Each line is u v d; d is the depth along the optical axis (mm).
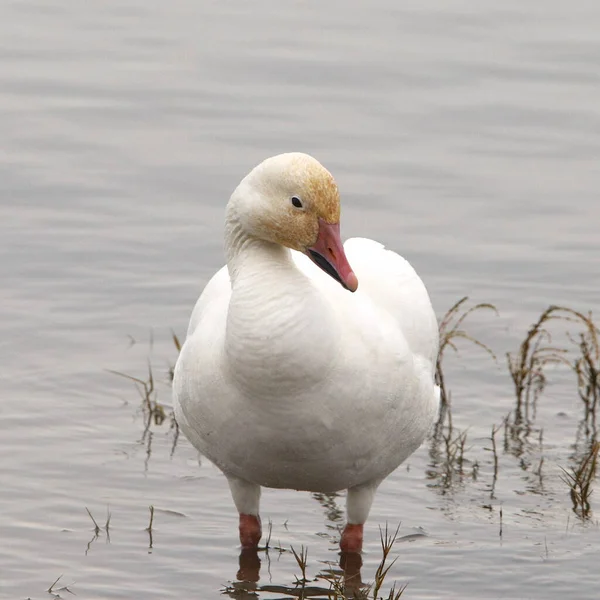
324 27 23188
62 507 11438
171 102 20375
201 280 15867
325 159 18719
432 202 17734
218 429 9711
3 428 12719
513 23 23281
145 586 10320
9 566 10461
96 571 10484
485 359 14508
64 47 22297
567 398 13781
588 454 12609
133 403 13383
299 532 11344
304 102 20453
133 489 11820
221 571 10625
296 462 9805
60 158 18625
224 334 9500
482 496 11844
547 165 18766
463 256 16469
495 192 18000
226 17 23719
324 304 9219
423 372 10312
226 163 18516
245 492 10852
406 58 21859
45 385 13602
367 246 11000
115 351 14391
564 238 16938
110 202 17500
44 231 16750
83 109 20125
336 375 9297
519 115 20078
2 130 19375
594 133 19594
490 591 10375
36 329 14680
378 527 11344
